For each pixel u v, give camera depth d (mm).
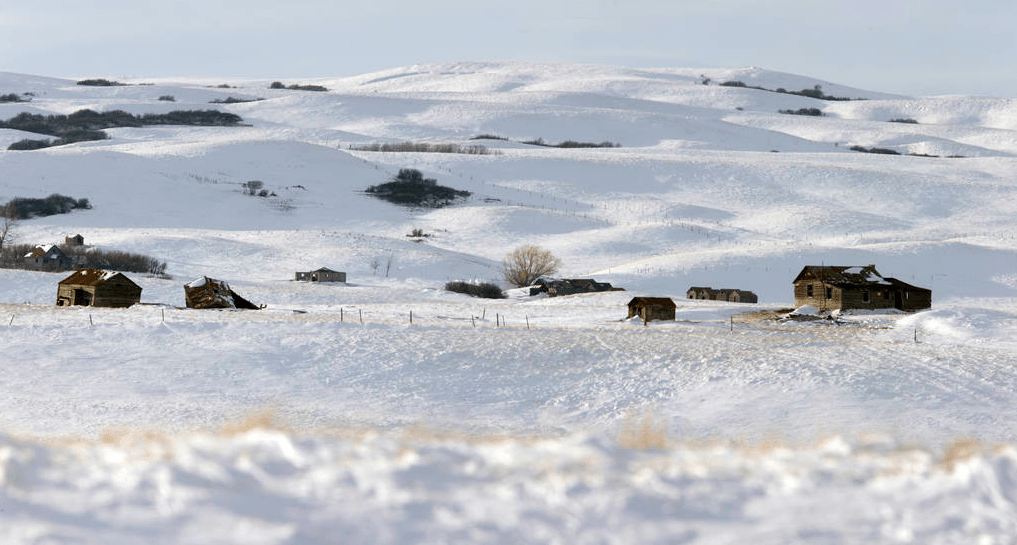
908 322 73250
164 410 31391
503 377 42031
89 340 46188
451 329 55188
